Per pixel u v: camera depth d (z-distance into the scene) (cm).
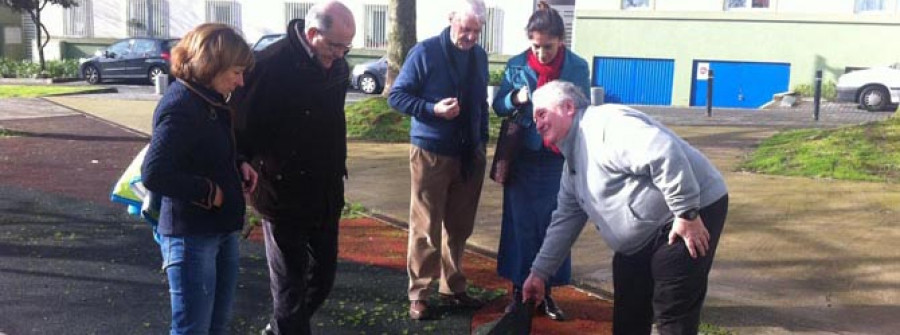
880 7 2348
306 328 399
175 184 312
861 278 550
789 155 1010
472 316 477
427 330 456
